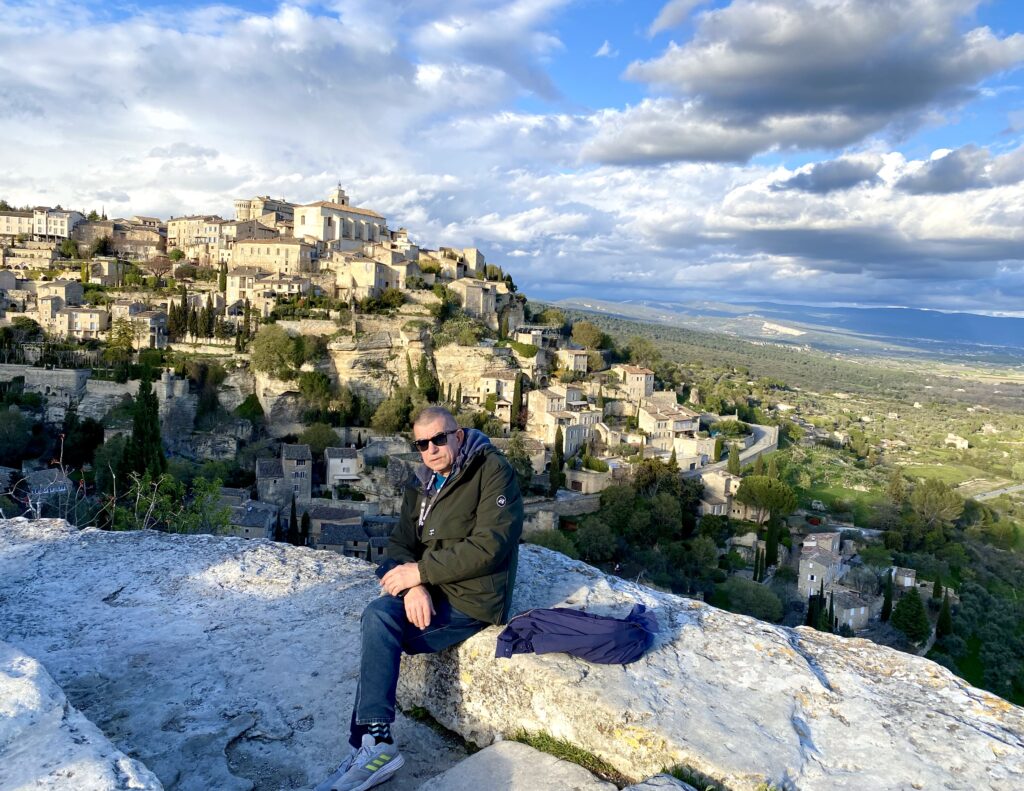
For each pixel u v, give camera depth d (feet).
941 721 18.04
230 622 25.68
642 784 15.17
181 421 305.53
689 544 252.62
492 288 425.28
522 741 18.94
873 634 204.13
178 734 19.44
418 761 19.53
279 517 244.42
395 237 535.60
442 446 19.95
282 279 382.01
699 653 20.79
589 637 19.65
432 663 21.27
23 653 16.98
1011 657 196.03
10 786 12.46
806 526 290.76
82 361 320.29
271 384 321.52
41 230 495.00
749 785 15.61
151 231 520.83
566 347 437.58
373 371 346.13
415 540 21.89
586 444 324.39
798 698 18.81
